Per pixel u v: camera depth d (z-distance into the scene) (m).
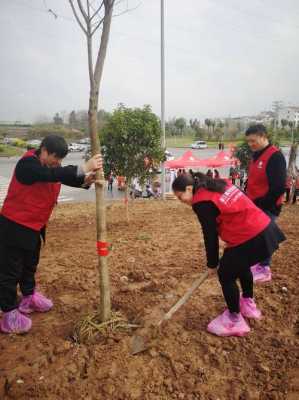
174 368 3.05
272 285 4.51
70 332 3.59
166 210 10.22
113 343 3.33
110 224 8.30
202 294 4.32
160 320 3.44
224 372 3.04
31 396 2.80
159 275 4.91
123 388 2.86
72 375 2.99
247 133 4.46
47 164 3.41
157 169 8.94
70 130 86.75
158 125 8.58
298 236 6.79
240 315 3.54
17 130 96.38
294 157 18.23
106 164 8.48
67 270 5.21
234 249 3.28
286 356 3.21
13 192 3.46
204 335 3.50
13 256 3.50
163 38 15.08
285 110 91.38
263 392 2.82
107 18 3.09
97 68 3.14
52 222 8.68
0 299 3.55
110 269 5.18
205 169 37.22
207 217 3.18
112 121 8.34
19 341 3.49
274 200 4.32
